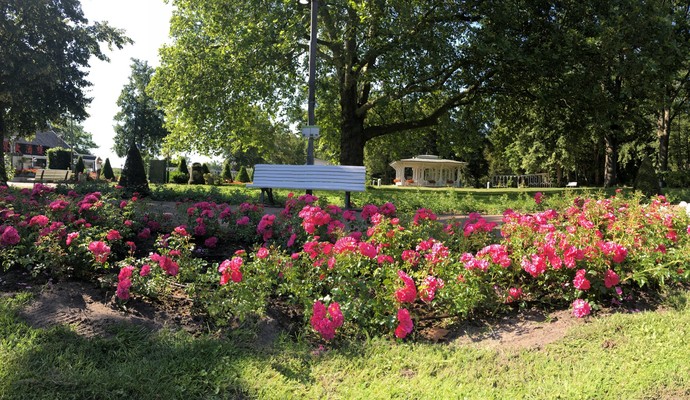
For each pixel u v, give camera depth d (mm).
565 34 16500
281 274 3984
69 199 7242
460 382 2916
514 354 3211
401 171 52000
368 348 3352
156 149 56688
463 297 3701
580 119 18312
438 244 3998
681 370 2838
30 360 2900
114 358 3047
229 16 17344
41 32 23172
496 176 59125
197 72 17672
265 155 22188
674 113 28312
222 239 6250
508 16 16453
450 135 20828
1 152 23609
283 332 3545
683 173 24656
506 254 4047
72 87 25531
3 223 5539
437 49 15797
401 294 3426
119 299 3750
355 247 3965
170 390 2699
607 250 3893
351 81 17578
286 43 15680
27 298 3732
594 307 3807
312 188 10695
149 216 6680
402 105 21219
